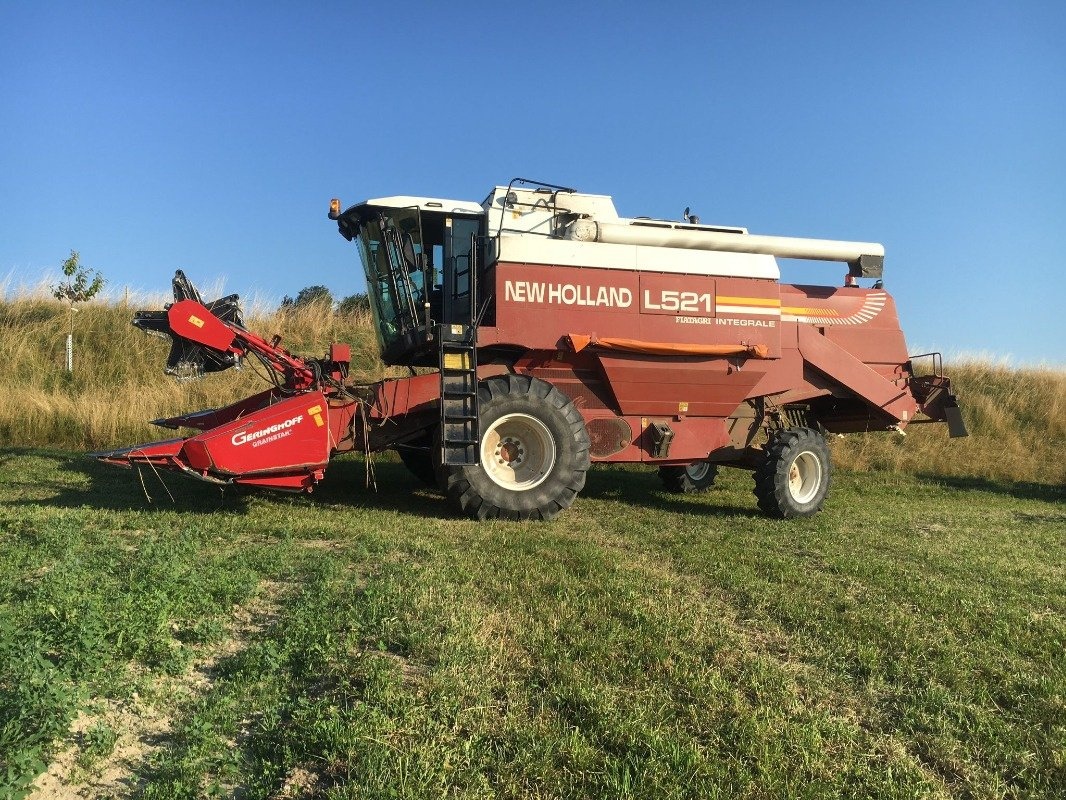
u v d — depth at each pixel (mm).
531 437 8016
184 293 7750
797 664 4133
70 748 2994
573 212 8766
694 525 7965
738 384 9180
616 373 8594
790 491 9023
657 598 4969
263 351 7758
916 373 19641
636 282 8617
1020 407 17719
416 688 3441
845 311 10211
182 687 3510
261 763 2887
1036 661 4359
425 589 4688
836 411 10945
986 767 3236
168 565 4770
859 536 7742
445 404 7508
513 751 3016
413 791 2689
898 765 3176
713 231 9531
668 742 3117
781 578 5695
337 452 8031
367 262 9273
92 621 3680
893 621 4805
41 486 8570
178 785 2697
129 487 8672
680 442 9164
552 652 3891
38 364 13859
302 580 5020
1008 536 8258
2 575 4672
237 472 7086
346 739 2939
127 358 14477
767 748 3141
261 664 3623
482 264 8578
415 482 10453
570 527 7434
